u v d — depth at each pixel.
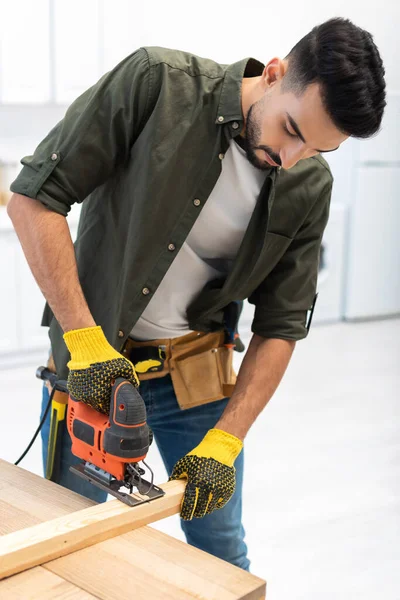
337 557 2.79
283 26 5.62
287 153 1.41
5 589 1.11
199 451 1.50
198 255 1.72
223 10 5.31
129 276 1.58
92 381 1.36
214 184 1.55
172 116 1.49
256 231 1.63
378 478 3.45
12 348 4.69
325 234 6.04
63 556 1.20
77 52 4.72
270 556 2.76
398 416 4.23
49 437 1.70
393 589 2.61
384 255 6.31
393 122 6.05
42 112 5.18
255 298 1.81
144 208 1.52
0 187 4.92
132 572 1.16
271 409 4.20
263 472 3.43
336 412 4.22
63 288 1.46
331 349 5.47
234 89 1.49
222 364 1.88
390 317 6.57
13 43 4.51
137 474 1.35
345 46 1.28
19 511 1.31
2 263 4.56
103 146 1.49
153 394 1.85
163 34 5.07
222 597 1.11
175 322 1.80
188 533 1.89
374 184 6.09
